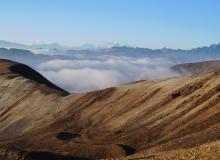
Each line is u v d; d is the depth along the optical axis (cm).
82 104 17950
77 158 10569
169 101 14088
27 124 18975
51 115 18488
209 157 4209
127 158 5441
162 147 8706
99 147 11425
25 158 9456
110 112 16050
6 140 14662
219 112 11300
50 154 10012
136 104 15412
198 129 10869
